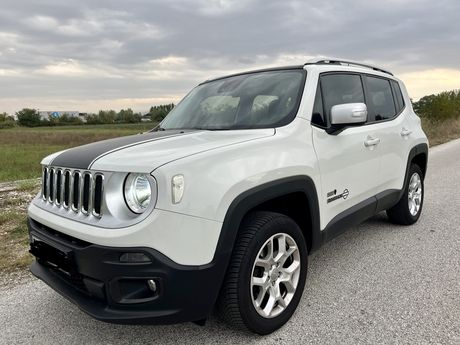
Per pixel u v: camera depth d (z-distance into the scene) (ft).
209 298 8.14
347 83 13.07
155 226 7.52
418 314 10.03
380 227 17.11
